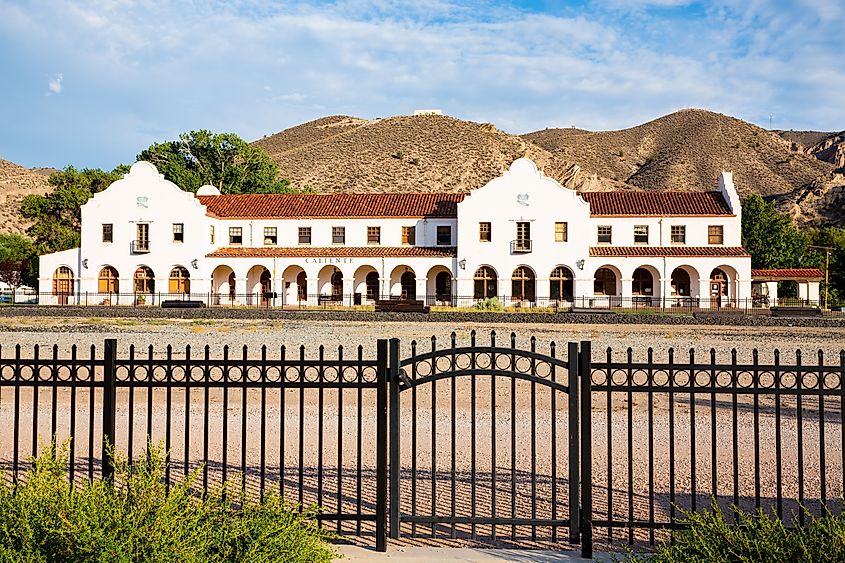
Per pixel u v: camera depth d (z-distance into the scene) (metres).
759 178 143.25
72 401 7.22
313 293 56.22
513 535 7.30
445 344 28.33
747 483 9.63
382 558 6.73
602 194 60.34
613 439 12.18
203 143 79.12
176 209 57.09
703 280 53.47
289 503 6.85
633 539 7.37
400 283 58.56
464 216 55.66
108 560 5.07
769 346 28.80
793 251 72.25
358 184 116.44
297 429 12.84
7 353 24.94
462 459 10.84
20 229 114.12
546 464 10.59
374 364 7.16
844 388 6.77
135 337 30.97
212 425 13.13
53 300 57.44
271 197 62.62
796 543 5.72
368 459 10.84
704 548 5.82
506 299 54.66
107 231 58.00
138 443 11.55
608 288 57.28
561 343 29.17
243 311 44.31
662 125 172.88
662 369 7.03
